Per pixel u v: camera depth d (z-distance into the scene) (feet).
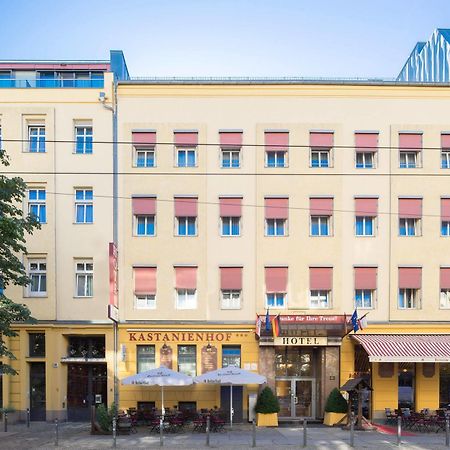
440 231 84.33
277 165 84.94
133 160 84.43
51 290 81.97
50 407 79.97
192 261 82.79
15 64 92.68
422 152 85.25
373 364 80.84
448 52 98.73
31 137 85.15
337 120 84.94
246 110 84.74
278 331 76.48
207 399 80.43
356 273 83.10
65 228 83.15
